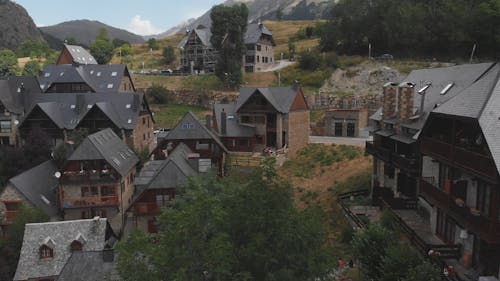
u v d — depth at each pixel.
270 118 53.47
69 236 30.98
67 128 53.22
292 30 138.88
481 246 21.36
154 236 16.45
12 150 47.66
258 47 88.75
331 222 34.75
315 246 15.86
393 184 33.84
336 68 76.00
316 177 45.12
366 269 23.25
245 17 78.88
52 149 50.09
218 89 79.00
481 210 20.92
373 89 69.06
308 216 16.25
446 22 73.00
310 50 89.12
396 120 32.34
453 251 23.30
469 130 21.75
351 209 33.78
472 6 75.25
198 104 78.12
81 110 55.31
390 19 77.50
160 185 33.72
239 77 77.62
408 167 28.39
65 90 66.62
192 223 14.18
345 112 59.88
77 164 38.28
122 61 121.88
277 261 14.62
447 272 20.55
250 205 15.54
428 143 25.08
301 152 52.66
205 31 101.44
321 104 67.88
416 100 33.19
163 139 45.75
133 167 44.84
